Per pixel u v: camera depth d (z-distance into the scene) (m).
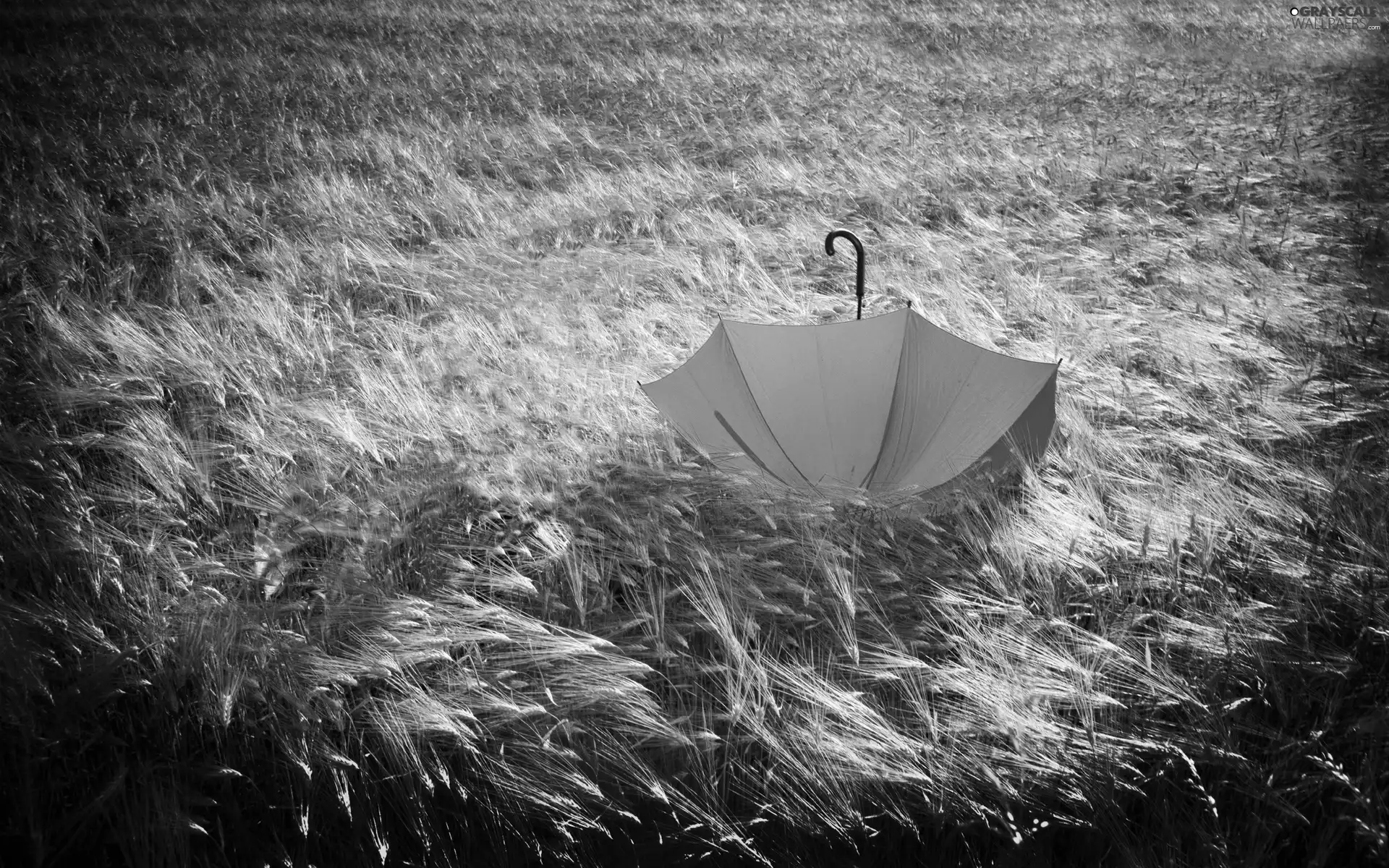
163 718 2.67
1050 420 3.35
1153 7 20.91
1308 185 8.21
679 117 10.80
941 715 2.66
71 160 8.16
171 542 3.37
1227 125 10.31
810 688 2.55
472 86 12.32
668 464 3.75
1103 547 3.26
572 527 3.32
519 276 6.15
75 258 5.90
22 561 3.12
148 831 2.36
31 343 4.66
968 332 5.05
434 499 3.46
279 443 3.91
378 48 15.07
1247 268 6.14
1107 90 12.58
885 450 3.34
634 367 4.66
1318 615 2.96
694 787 2.54
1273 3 21.44
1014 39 16.95
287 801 2.55
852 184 8.29
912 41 16.80
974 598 3.08
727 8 20.42
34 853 2.30
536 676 2.80
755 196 8.02
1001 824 2.39
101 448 3.82
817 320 5.48
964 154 9.05
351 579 3.06
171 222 6.72
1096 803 2.42
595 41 16.41
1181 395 4.31
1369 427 4.11
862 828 2.39
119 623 2.89
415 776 2.56
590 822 2.41
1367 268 6.15
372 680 2.84
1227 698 2.72
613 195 7.79
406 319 5.55
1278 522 3.42
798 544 3.18
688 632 3.01
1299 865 2.38
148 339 4.64
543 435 4.01
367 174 8.66
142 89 11.25
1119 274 6.16
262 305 5.09
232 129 9.60
